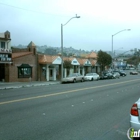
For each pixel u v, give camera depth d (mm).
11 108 10516
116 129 7164
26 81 35562
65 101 13008
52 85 28516
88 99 14023
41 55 38469
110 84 28172
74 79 34812
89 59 56500
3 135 6363
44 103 12148
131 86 25062
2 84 29250
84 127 7344
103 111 10094
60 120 8242
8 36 34500
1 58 30578
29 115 9016
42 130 6910
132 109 5582
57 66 43281
